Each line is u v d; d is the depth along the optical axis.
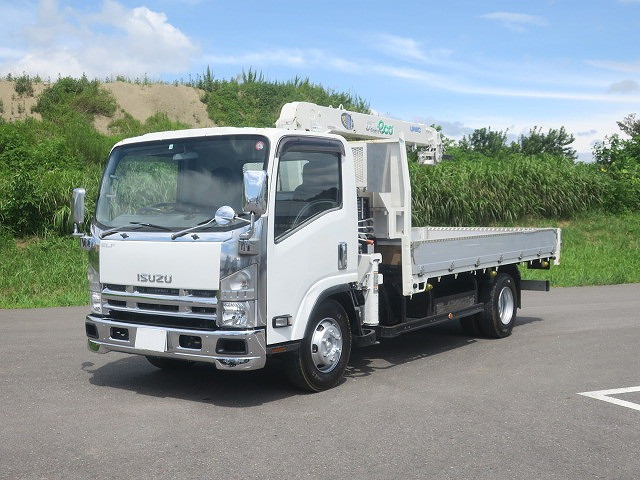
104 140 26.56
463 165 23.97
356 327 7.72
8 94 33.91
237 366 6.29
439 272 8.79
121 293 6.86
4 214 16.94
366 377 7.85
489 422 6.11
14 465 5.05
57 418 6.20
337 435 5.75
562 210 24.09
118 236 6.91
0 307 12.99
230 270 6.29
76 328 10.76
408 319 8.66
